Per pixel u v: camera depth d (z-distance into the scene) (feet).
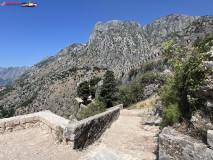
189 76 10.84
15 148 13.66
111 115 25.89
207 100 9.27
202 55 10.44
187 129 9.46
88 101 134.82
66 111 280.51
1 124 16.71
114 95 88.89
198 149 7.20
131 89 67.10
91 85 174.09
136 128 23.20
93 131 17.03
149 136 17.93
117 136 19.07
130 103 63.21
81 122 14.76
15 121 17.76
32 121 19.03
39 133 17.22
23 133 17.17
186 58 12.76
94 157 12.05
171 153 8.33
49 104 319.06
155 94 51.65
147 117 31.14
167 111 12.76
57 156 12.42
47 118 18.12
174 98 13.11
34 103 335.47
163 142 8.85
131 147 14.89
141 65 85.05
